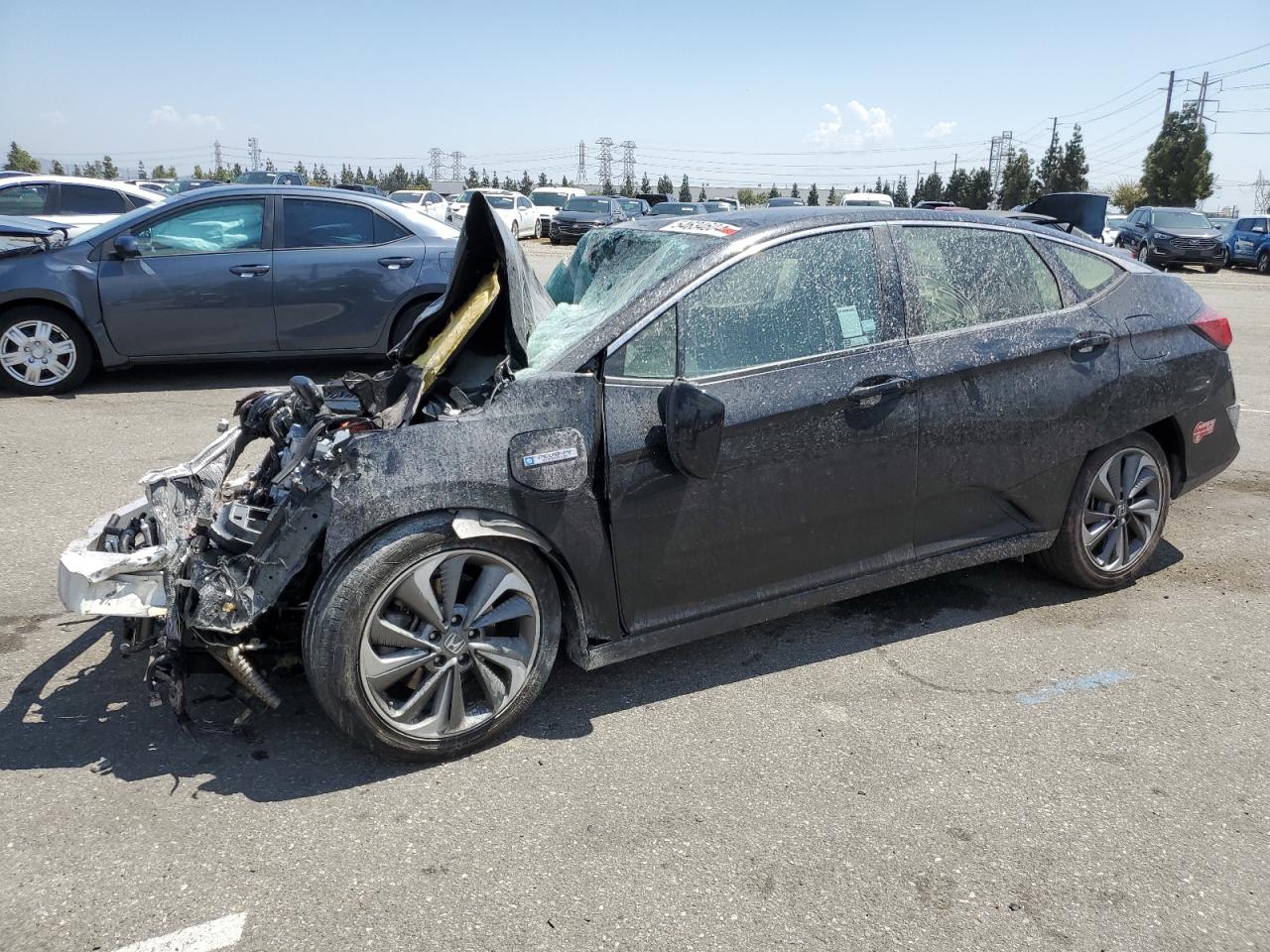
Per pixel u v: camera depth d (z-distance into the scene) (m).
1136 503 4.25
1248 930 2.39
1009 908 2.46
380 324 8.33
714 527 3.31
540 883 2.55
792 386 3.36
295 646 3.17
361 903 2.47
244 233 8.02
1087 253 4.19
